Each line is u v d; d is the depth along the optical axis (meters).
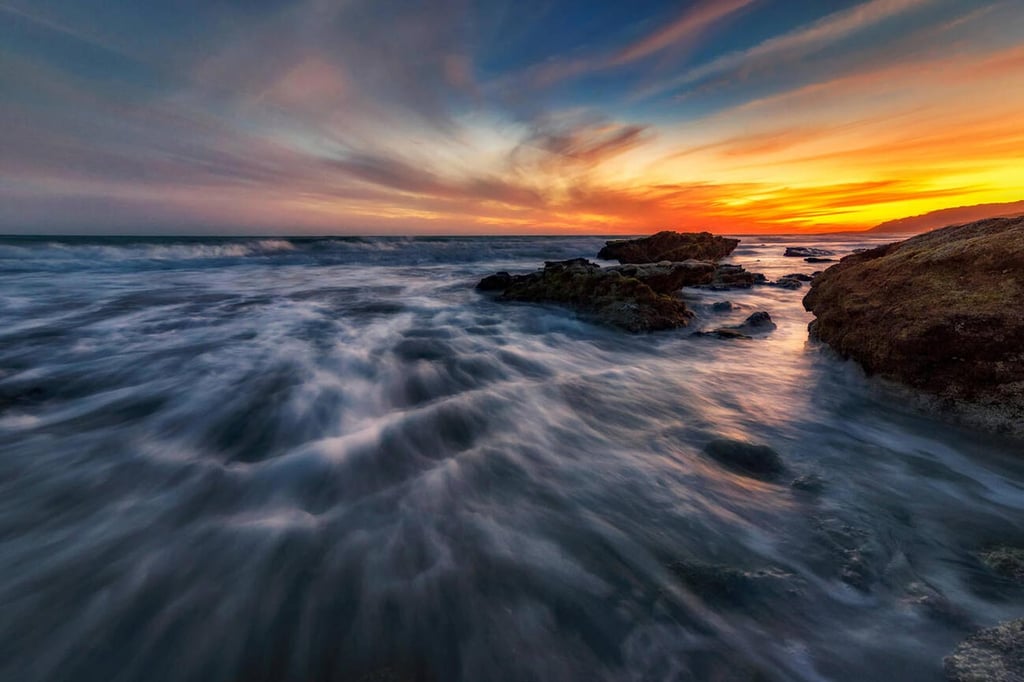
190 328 11.54
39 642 2.73
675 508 4.08
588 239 77.75
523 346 10.30
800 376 7.91
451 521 3.93
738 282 21.27
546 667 2.58
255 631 2.82
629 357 9.57
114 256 26.80
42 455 5.02
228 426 5.90
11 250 23.69
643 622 2.84
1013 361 4.95
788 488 4.37
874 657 2.53
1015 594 2.93
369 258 35.53
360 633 2.81
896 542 3.49
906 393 5.90
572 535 3.73
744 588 3.02
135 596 3.07
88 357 8.81
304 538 3.68
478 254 41.75
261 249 33.94
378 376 8.01
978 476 4.57
